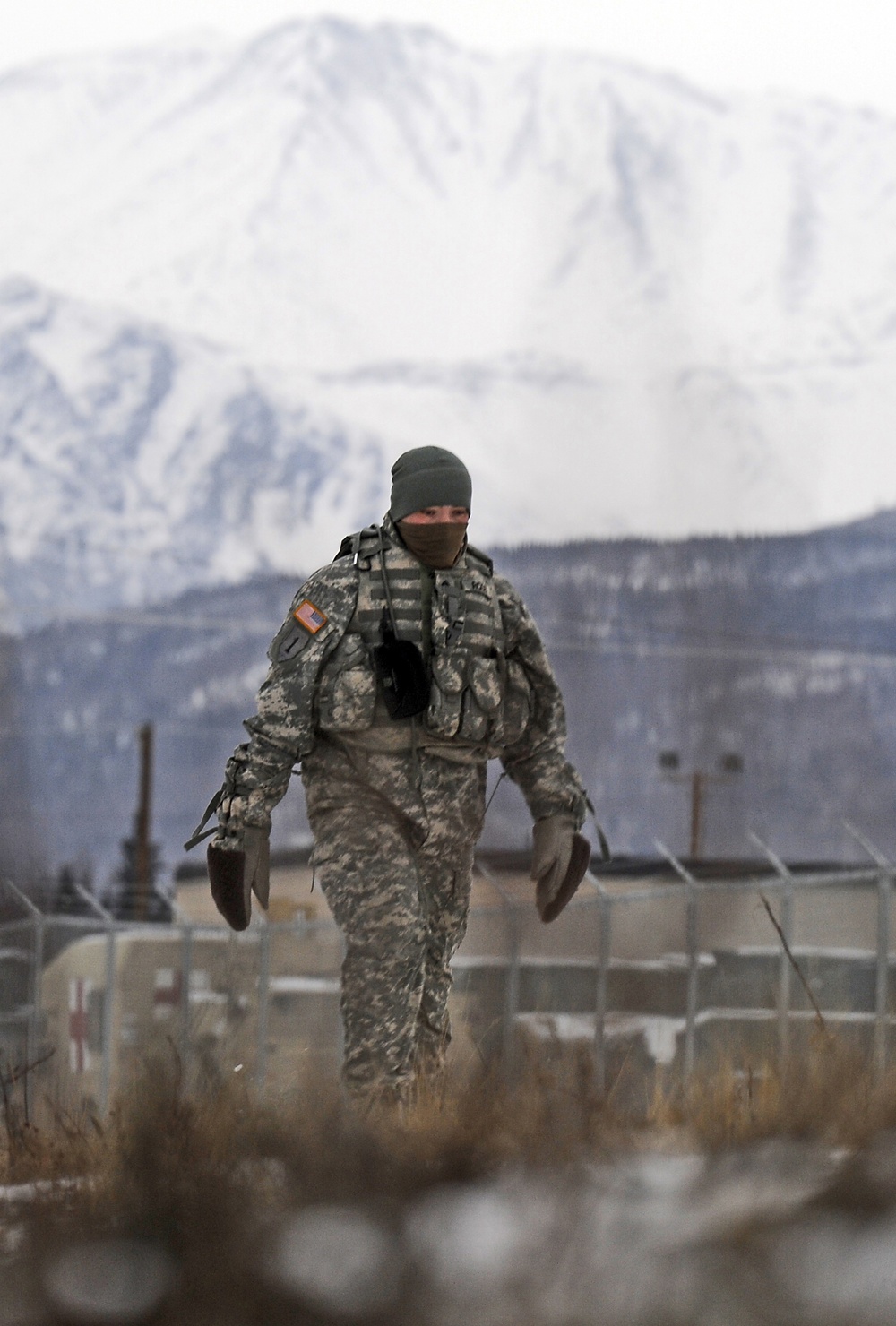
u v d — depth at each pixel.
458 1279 6.38
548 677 16.23
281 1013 46.84
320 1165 8.48
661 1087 13.03
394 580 15.49
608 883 51.12
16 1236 8.37
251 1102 11.59
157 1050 11.86
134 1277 6.94
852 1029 14.96
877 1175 6.91
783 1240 6.28
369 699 15.13
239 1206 7.93
